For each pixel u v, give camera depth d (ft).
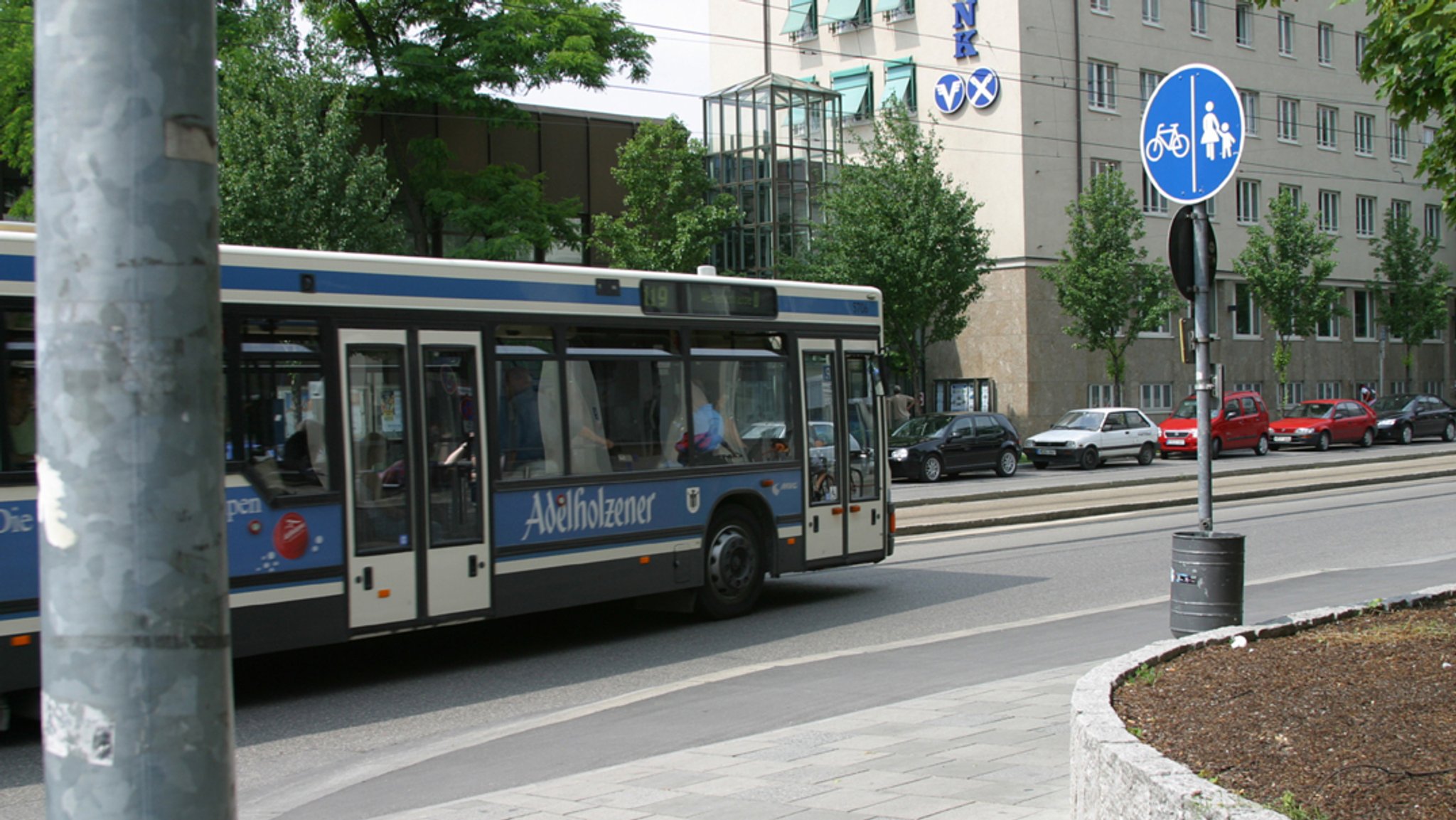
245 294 27.89
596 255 121.90
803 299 41.68
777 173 133.28
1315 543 56.24
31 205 81.00
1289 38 167.22
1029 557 53.06
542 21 98.99
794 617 39.52
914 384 122.52
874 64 150.51
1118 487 88.74
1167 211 149.48
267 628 27.76
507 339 33.01
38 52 7.55
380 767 23.48
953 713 24.40
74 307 7.38
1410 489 86.07
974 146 139.95
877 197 118.01
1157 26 149.59
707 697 27.63
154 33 7.49
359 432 29.73
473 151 113.91
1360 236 179.52
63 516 7.32
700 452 37.93
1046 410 137.80
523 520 32.99
